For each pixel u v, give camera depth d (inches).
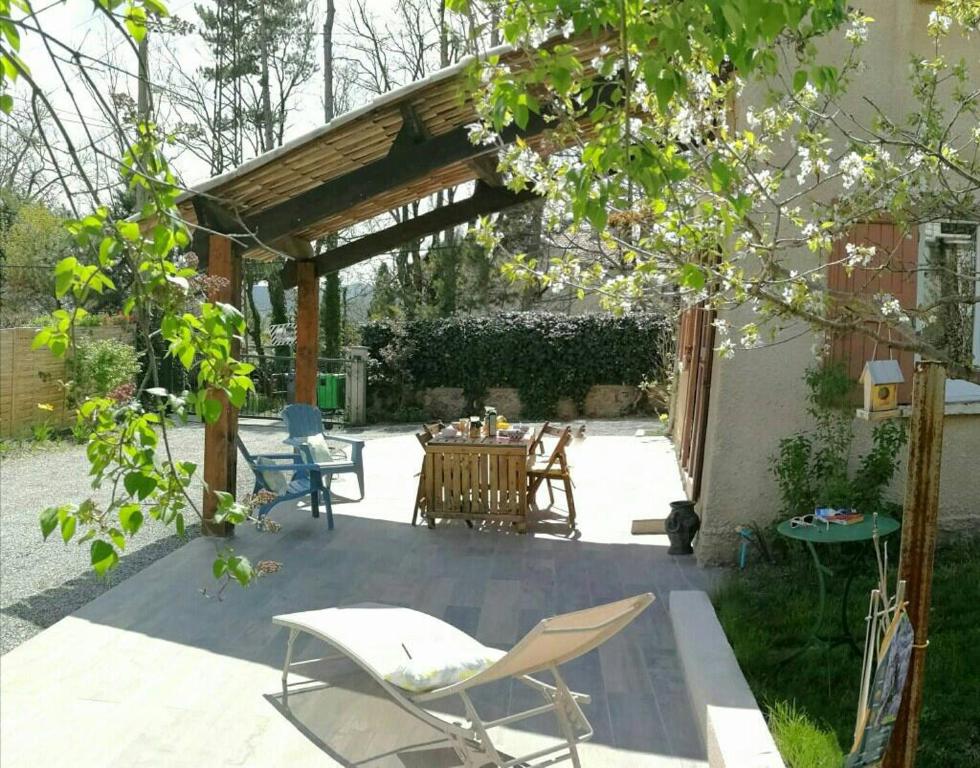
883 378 202.7
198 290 90.4
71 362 89.1
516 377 769.6
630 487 429.1
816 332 176.1
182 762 157.9
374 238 402.3
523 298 965.8
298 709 180.7
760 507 284.4
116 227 80.5
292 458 349.7
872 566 260.2
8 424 605.9
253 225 293.0
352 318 1123.9
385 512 368.8
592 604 249.6
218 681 194.1
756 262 261.1
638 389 770.8
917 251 283.0
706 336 319.6
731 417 283.7
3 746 162.7
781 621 223.5
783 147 270.1
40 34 76.1
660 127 165.5
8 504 406.3
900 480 282.2
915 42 276.8
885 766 131.2
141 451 86.1
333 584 267.1
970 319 286.8
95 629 226.1
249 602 249.1
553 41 220.1
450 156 273.4
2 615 244.7
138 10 83.0
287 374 854.5
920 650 128.3
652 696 189.2
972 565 261.7
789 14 103.3
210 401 87.6
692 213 158.7
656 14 109.8
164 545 314.0
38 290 792.9
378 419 776.3
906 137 202.1
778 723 166.2
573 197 113.5
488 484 332.2
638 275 169.0
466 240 943.0
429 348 773.9
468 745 166.6
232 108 972.6
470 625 232.5
